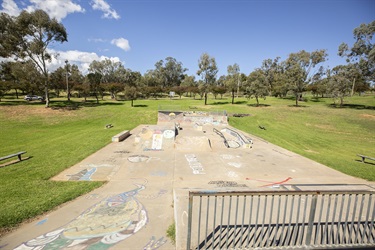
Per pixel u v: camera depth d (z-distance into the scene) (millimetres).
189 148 13750
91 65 76000
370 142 18000
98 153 12500
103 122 25641
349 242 3674
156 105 36969
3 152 13023
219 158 12023
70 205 6184
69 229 4926
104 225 5094
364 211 5066
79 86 51250
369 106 37094
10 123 23609
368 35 33750
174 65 103125
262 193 3436
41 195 6746
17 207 5801
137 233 4762
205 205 5352
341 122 25469
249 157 12375
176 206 5320
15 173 9078
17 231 4848
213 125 24547
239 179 8883
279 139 18609
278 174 9609
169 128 15867
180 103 40688
